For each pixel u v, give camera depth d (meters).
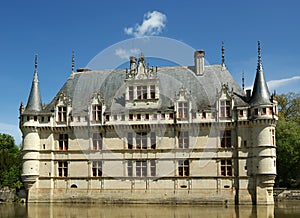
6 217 46.31
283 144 83.12
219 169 64.88
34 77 72.69
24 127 69.88
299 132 84.62
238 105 65.31
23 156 69.75
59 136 70.50
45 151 69.75
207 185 64.81
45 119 70.25
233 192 63.88
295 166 84.19
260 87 64.94
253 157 63.75
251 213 49.66
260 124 63.34
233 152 64.75
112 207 59.62
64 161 69.44
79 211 53.31
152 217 45.53
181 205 62.72
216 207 58.97
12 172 83.56
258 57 66.38
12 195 70.50
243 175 63.84
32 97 71.38
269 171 62.44
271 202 63.00
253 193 63.22
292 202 69.81
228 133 65.88
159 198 65.56
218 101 65.94
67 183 68.75
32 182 69.25
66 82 75.81
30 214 49.75
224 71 71.25
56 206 61.78
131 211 52.97
